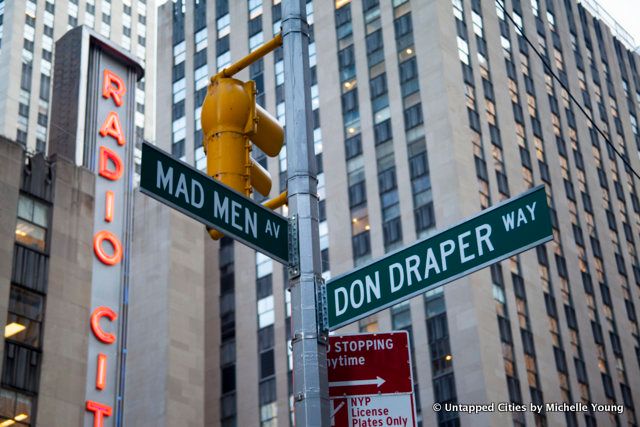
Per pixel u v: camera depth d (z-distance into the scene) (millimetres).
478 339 55125
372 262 9227
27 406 36625
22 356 37375
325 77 72000
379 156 65812
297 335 8875
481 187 62844
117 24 122312
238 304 69250
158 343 64062
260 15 80312
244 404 64812
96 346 42562
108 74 50344
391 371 9500
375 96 68312
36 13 110812
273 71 76000
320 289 9117
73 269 41281
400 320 59188
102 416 41094
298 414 8547
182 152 79812
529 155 70188
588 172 76812
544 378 58688
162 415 60969
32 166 41750
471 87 67625
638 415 65750
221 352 68188
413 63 67312
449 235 8992
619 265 74000
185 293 66938
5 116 101062
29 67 106500
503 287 60156
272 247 9164
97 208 46125
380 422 9273
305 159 9695
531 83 75438
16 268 38750
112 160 48188
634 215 79688
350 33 72250
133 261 68625
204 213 8758
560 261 67562
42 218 41031
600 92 85000
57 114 48250
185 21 86500
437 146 63031
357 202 65375
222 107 9758
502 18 75812
